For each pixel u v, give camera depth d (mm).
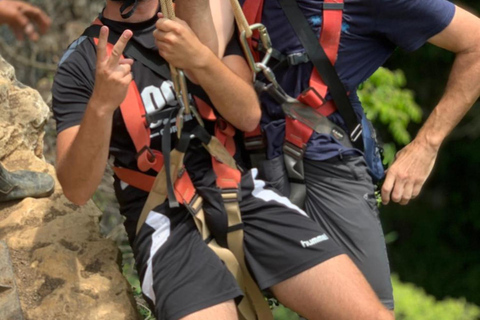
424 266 12852
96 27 3252
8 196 3689
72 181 3092
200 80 3049
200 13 3164
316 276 3062
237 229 3146
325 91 3312
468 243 13039
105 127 2959
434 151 3490
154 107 3180
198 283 3025
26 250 3480
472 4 11773
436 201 13297
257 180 3301
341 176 3395
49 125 6504
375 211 3455
